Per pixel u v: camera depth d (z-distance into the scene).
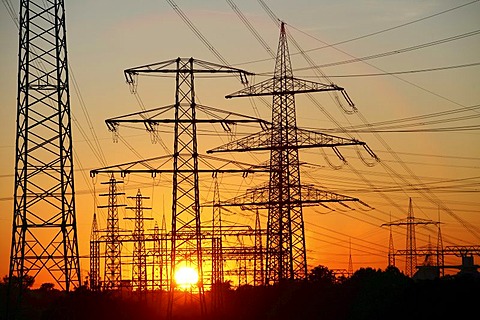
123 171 102.31
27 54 91.19
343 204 113.38
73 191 90.75
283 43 114.94
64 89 91.69
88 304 118.94
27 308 130.12
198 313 130.12
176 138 102.12
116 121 100.94
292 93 113.62
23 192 89.50
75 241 90.69
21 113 90.69
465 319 90.06
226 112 103.06
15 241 89.88
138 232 142.25
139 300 133.50
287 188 112.75
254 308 119.44
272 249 115.38
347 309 106.69
